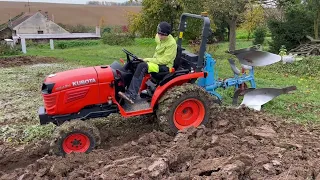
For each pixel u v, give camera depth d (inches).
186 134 227.3
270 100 321.1
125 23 2073.1
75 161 204.4
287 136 243.0
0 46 844.6
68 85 228.2
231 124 255.6
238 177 180.4
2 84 450.3
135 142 230.4
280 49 666.8
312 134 250.4
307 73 486.0
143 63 237.0
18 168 215.5
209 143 216.1
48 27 1937.7
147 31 792.9
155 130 251.0
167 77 241.3
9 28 1644.9
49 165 203.2
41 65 624.4
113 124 277.9
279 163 189.3
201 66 248.4
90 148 224.7
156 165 184.2
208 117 252.4
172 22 746.2
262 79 448.1
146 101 249.1
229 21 783.7
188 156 202.2
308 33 703.1
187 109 247.9
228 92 359.6
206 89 279.9
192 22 713.6
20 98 378.3
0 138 267.3
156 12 737.6
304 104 328.5
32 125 290.4
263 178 177.9
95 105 239.0
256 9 793.6
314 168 187.0
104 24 2100.1
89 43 1322.6
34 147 245.8
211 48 769.6
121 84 240.2
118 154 216.7
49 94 226.7
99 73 236.1
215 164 187.6
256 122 268.4
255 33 977.5
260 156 197.8
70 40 1521.9
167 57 238.5
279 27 724.7
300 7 729.0
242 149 211.8
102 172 185.8
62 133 217.5
